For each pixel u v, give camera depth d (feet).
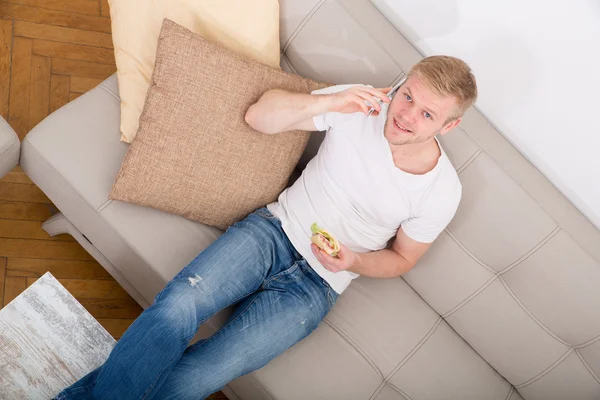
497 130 6.10
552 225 5.46
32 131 5.33
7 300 6.14
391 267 5.59
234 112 5.27
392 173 5.28
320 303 5.44
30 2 7.38
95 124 5.50
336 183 5.50
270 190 5.64
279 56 5.73
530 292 5.66
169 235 5.45
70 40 7.43
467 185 5.56
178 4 5.34
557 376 5.82
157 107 5.10
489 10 5.36
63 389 4.70
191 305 4.85
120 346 4.66
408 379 5.68
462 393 5.81
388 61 5.64
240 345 4.98
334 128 5.42
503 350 5.92
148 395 4.64
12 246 6.37
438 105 4.76
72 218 5.60
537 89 5.52
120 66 5.46
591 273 5.45
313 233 5.12
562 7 4.95
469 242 5.71
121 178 5.14
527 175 5.58
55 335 5.05
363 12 5.71
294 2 5.66
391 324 5.84
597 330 5.58
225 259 5.20
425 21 5.86
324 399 5.32
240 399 5.73
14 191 6.61
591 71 5.12
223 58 5.22
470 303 5.89
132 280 5.67
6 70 7.00
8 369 4.84
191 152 5.21
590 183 5.80
